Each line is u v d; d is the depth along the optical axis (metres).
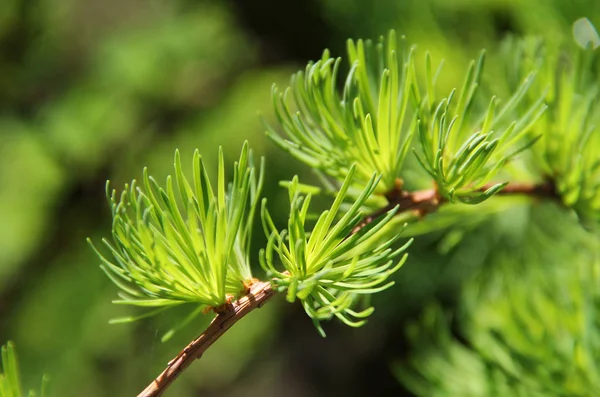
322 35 1.00
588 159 0.29
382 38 0.27
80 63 1.06
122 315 0.86
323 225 0.24
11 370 0.25
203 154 0.88
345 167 0.27
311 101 0.26
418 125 0.25
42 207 0.94
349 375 1.06
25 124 1.00
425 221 0.30
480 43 0.46
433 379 0.34
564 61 0.35
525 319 0.32
